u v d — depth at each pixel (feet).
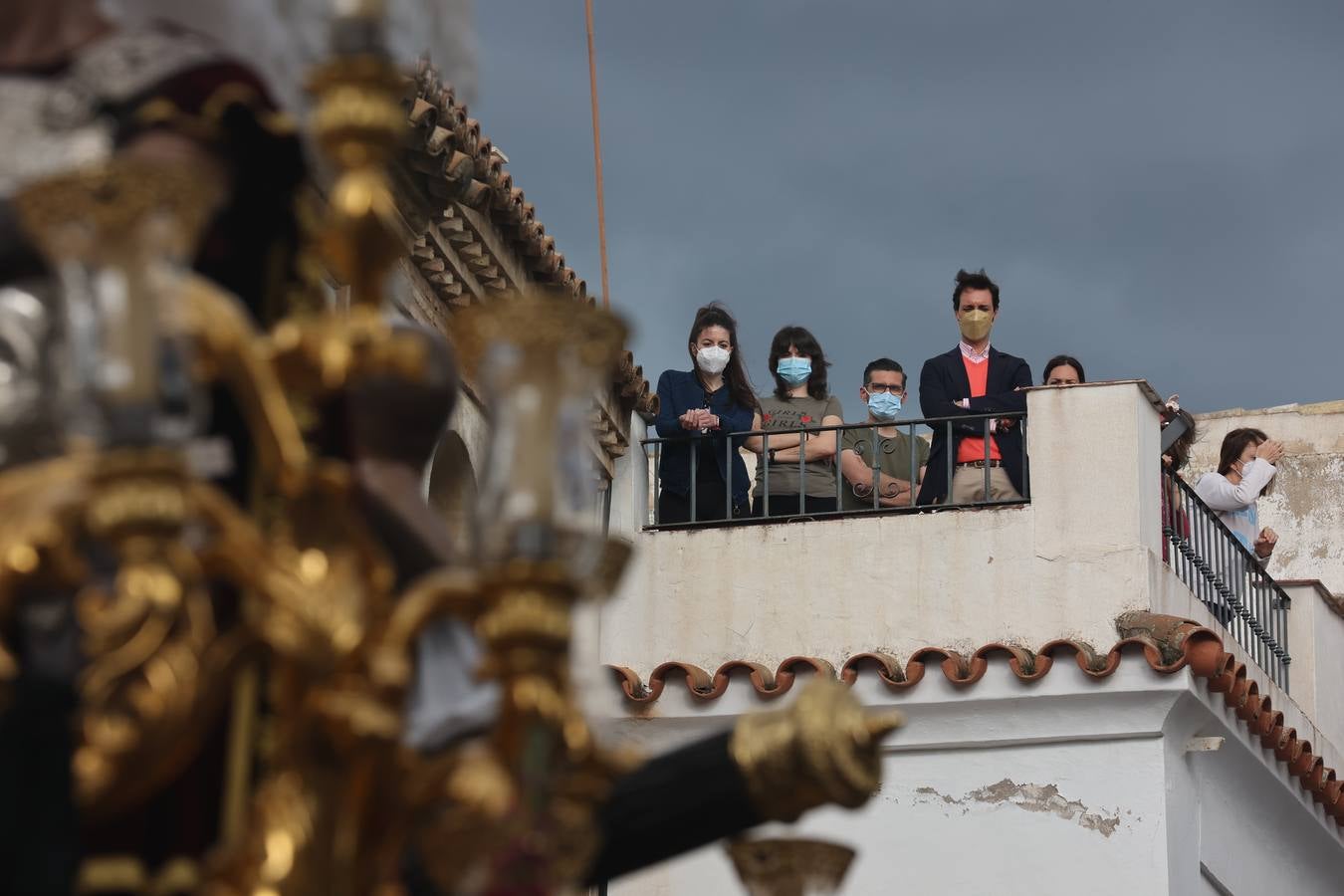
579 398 14.73
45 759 14.98
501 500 14.55
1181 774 75.92
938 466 81.97
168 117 17.25
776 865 21.79
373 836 15.14
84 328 14.12
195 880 15.76
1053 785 74.84
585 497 14.71
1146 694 74.28
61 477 14.82
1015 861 74.54
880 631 79.15
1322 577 133.28
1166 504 82.94
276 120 17.56
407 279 64.34
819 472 82.89
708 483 81.71
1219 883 78.13
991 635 78.38
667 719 74.95
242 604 16.79
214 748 16.57
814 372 82.74
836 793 17.89
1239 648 86.02
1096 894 73.67
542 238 69.87
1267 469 92.58
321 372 15.74
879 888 75.10
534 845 14.94
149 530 13.94
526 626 14.37
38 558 14.48
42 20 18.06
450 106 58.75
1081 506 78.95
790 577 80.02
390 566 17.87
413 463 18.16
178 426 14.46
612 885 75.82
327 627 14.70
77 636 15.44
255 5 18.24
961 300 82.28
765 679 75.31
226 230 17.88
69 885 14.84
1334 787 86.07
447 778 14.96
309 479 15.93
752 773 17.95
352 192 15.85
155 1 17.97
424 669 18.16
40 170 17.06
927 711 75.82
